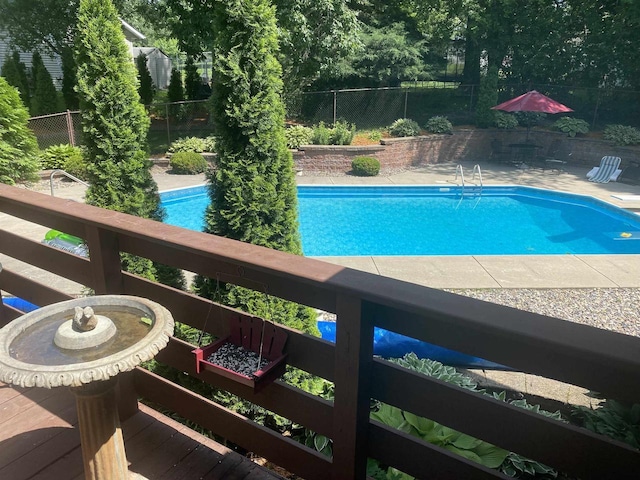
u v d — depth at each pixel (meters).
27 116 9.66
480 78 16.20
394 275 6.09
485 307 1.18
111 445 1.57
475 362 3.92
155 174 12.18
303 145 12.91
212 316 1.86
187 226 9.34
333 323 4.40
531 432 1.24
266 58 3.06
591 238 8.96
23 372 1.23
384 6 16.00
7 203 2.52
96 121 3.77
